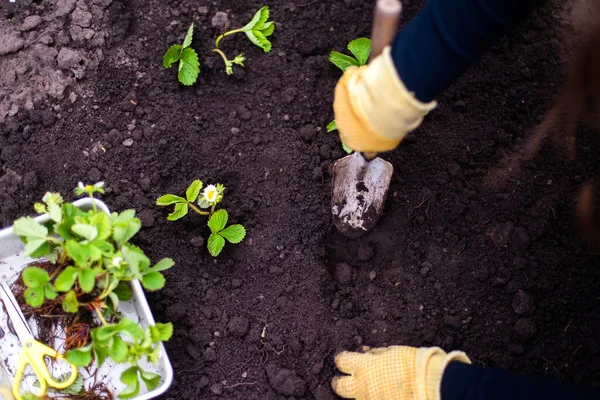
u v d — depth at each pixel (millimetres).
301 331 1238
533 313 1259
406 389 1109
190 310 1235
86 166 1272
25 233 1042
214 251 1230
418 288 1266
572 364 1237
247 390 1218
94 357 1161
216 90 1319
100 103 1299
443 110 1331
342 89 1018
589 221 1278
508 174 1312
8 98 1289
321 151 1303
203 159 1294
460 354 1094
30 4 1333
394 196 1293
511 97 1345
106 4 1329
